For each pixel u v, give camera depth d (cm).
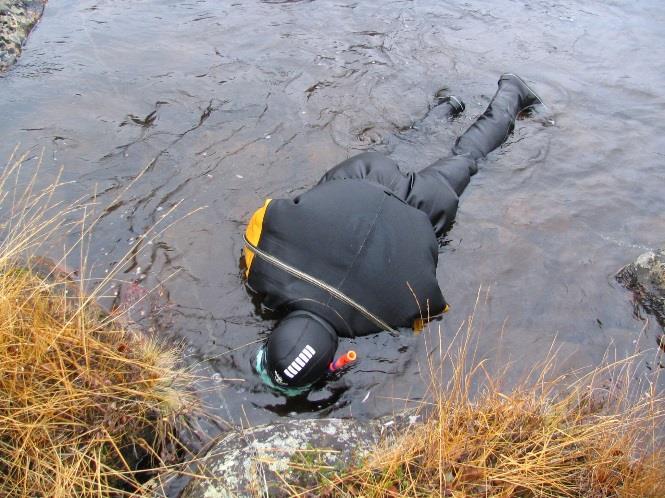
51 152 455
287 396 319
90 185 430
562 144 507
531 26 675
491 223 431
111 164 450
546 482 246
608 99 566
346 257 327
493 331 362
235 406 313
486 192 456
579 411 281
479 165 478
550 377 336
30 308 266
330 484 246
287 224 339
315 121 506
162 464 260
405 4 695
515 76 536
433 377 305
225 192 436
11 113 489
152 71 553
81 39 592
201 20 639
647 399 309
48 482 231
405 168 464
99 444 251
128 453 265
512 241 419
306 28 632
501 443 261
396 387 329
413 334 352
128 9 654
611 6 736
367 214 339
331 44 606
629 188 470
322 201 343
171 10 656
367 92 542
